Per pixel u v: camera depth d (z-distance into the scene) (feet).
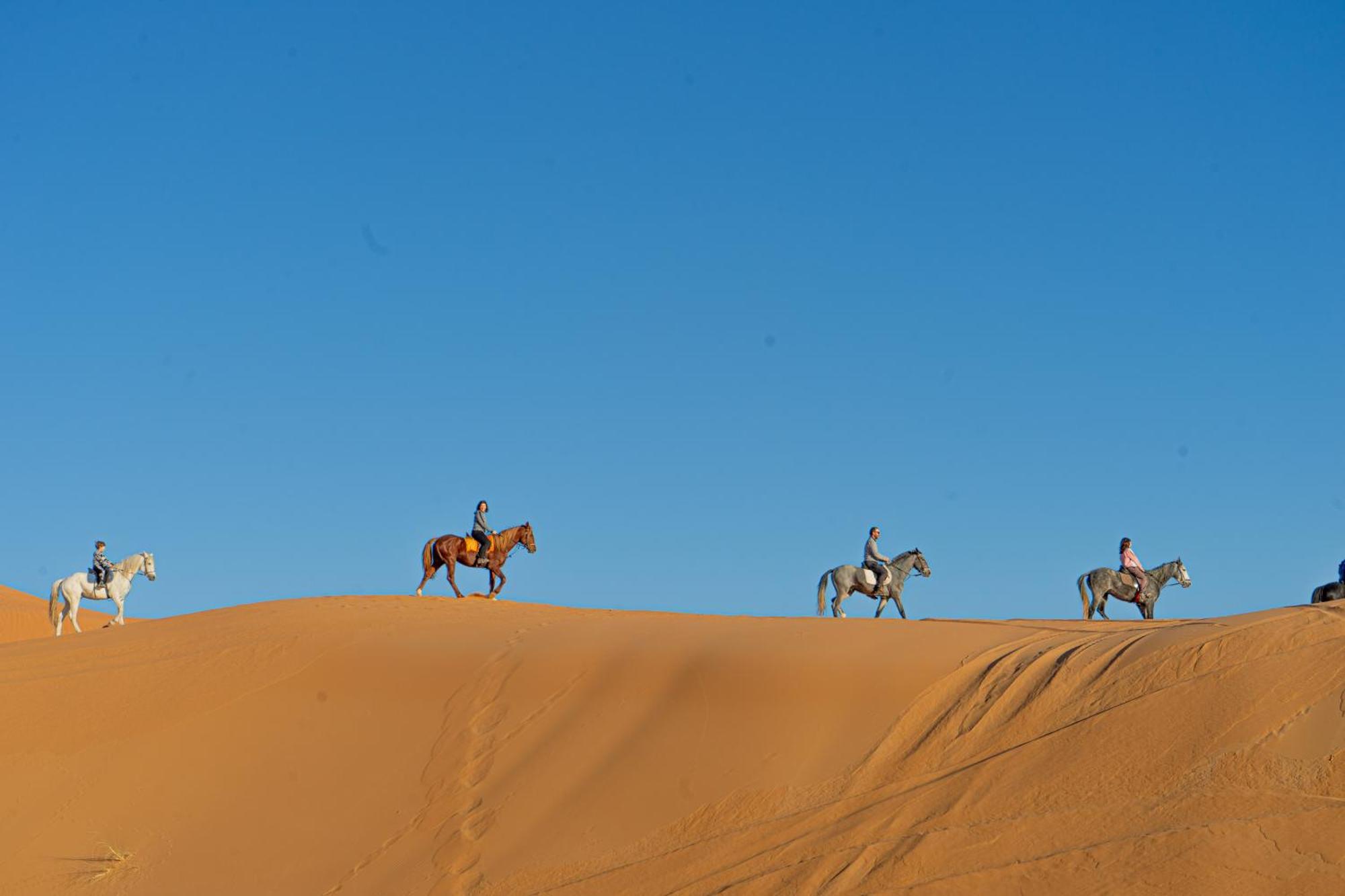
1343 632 69.87
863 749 71.00
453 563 126.93
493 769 75.72
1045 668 73.72
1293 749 63.26
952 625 87.61
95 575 137.49
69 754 82.79
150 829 75.51
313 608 104.73
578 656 85.35
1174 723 66.33
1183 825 60.49
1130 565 132.67
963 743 69.82
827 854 63.36
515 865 67.51
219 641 95.35
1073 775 64.90
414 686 84.99
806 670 78.43
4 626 183.83
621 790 71.46
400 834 71.87
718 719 75.56
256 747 81.25
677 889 63.57
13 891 71.97
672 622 94.63
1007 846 61.57
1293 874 56.90
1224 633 71.26
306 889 68.80
